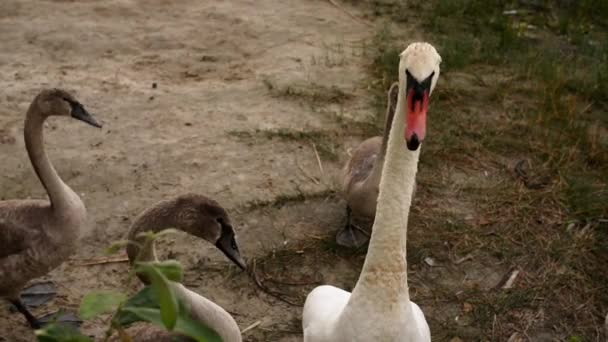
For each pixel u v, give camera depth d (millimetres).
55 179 2107
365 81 3463
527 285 2381
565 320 2289
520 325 2264
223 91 3303
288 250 2455
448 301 2326
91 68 3463
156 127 2969
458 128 3090
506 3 4543
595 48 3941
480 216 2621
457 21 4219
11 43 3641
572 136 3027
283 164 2807
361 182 2391
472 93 3385
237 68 3557
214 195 2645
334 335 1789
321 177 2758
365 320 1720
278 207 2615
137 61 3566
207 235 1880
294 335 2209
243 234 2504
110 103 3127
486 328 2250
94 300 1245
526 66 3643
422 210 2639
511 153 2932
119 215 2539
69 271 2344
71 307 2238
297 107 3189
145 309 1282
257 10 4297
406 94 1633
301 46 3842
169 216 1846
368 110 3193
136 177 2701
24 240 2096
